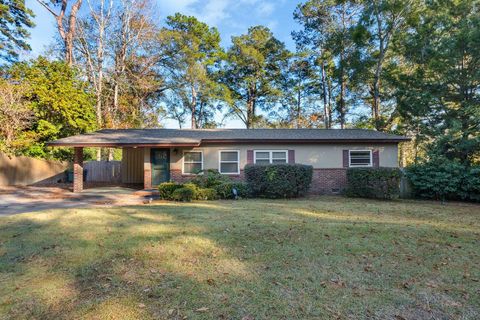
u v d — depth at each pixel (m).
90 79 24.25
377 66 21.20
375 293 3.42
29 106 16.27
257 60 31.83
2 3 22.23
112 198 11.45
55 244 5.12
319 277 3.85
